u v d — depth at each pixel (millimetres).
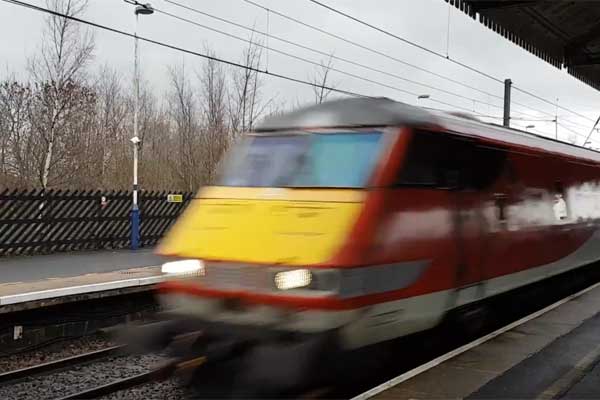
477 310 7988
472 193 7219
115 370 7766
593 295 10133
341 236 5379
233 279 5562
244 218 6004
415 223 6125
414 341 7195
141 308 10656
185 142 30625
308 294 5164
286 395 5551
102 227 17250
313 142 6410
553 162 9820
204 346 5883
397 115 6281
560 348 6566
